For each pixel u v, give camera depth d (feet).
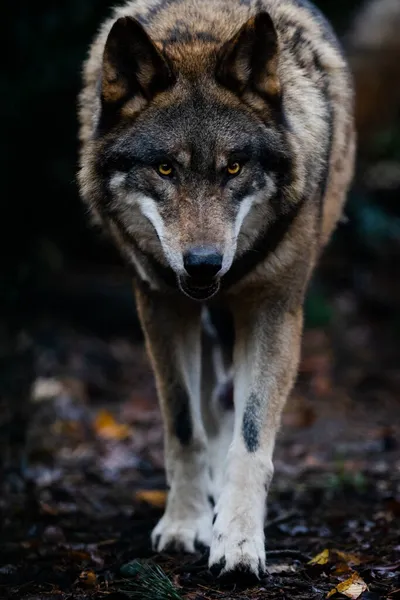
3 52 58.03
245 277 26.18
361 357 57.72
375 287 68.39
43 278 61.98
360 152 68.49
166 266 26.50
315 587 23.50
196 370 28.48
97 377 52.85
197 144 24.63
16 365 50.98
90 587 24.17
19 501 33.01
